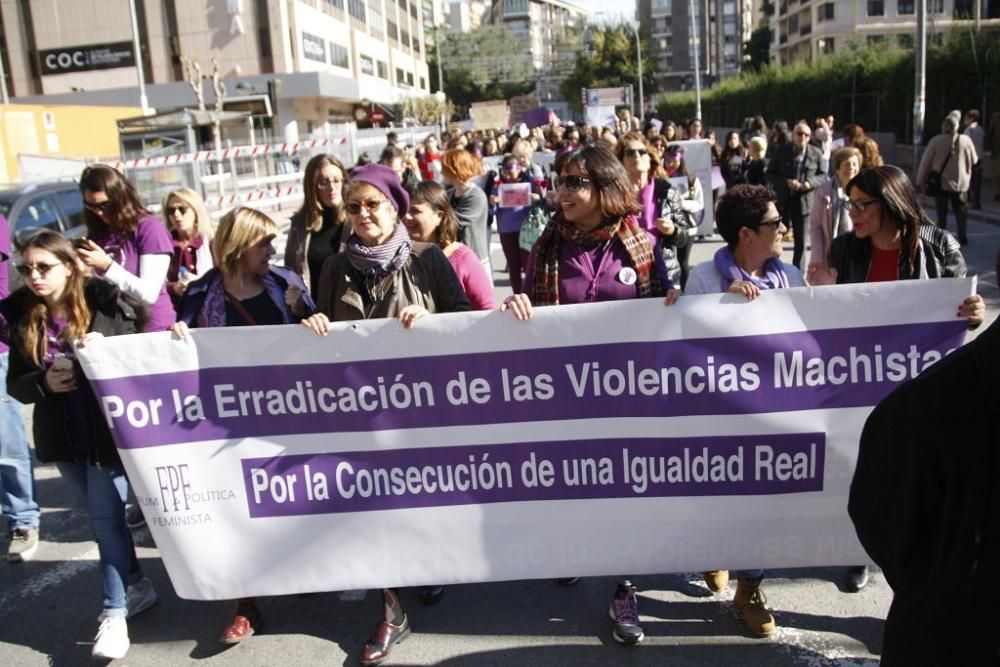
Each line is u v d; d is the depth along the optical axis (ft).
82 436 11.99
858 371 10.76
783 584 12.97
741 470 11.08
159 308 14.28
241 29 153.89
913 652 5.91
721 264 11.48
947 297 10.51
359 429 11.39
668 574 13.44
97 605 13.94
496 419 11.24
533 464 11.31
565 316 10.91
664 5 405.18
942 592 5.74
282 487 11.55
